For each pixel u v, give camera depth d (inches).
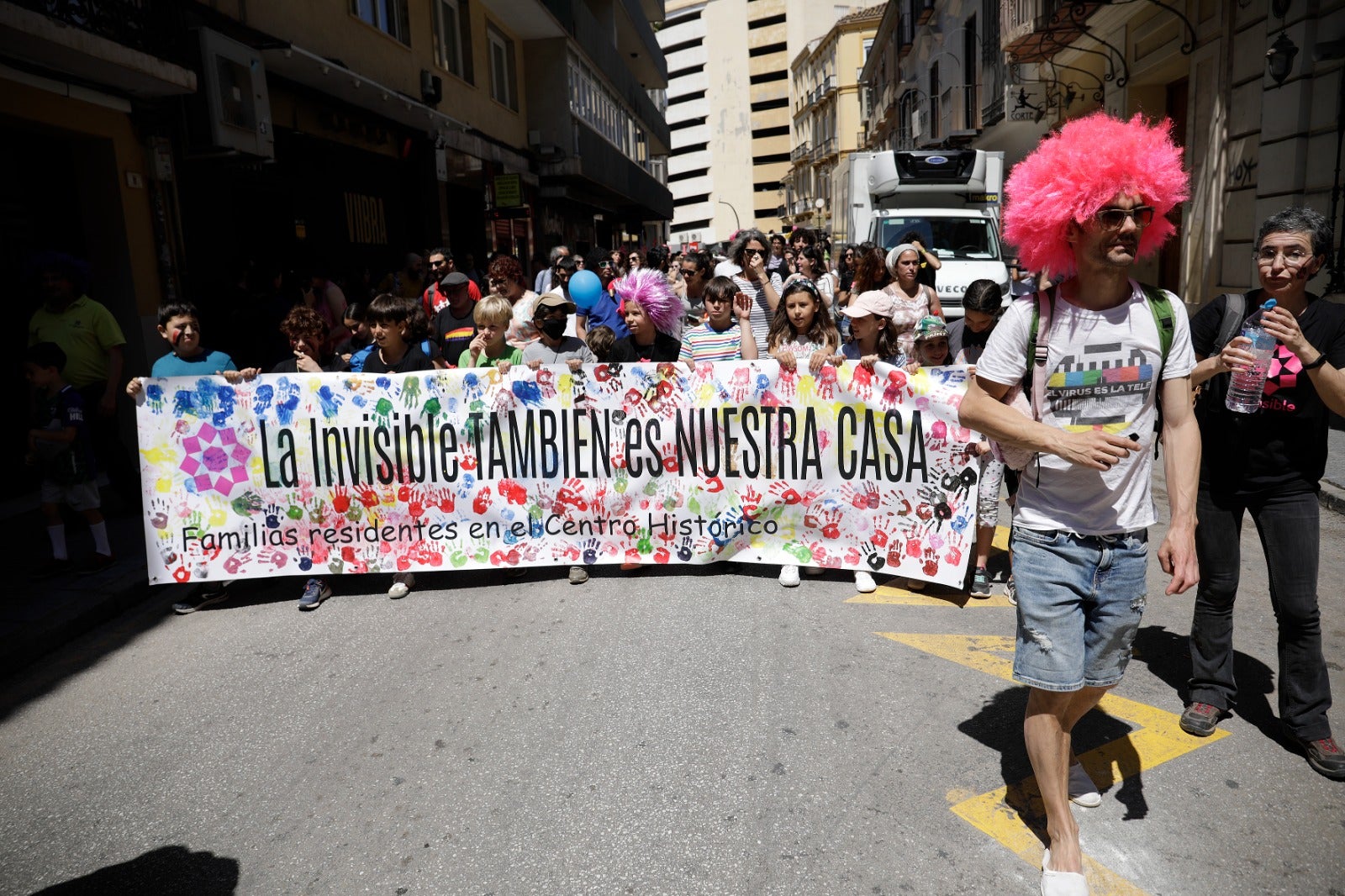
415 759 138.0
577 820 120.3
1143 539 104.4
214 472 213.0
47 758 146.3
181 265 367.2
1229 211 455.5
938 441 196.1
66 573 226.2
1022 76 778.8
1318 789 122.0
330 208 505.4
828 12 3243.1
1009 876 106.7
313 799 129.0
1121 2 537.3
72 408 223.1
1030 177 99.2
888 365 199.0
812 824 117.4
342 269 515.5
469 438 213.6
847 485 204.5
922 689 154.3
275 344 378.9
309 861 115.2
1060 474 103.2
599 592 209.0
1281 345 127.0
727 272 343.0
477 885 108.5
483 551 216.4
